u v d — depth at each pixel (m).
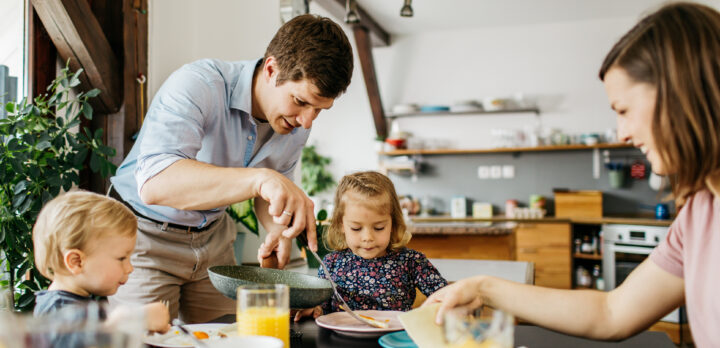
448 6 5.45
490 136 6.19
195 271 1.73
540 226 5.40
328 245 1.85
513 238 4.22
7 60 2.22
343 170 6.72
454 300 0.99
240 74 1.56
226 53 3.28
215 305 1.80
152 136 1.31
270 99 1.46
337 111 6.74
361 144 6.67
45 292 1.15
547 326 1.03
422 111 6.13
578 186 5.88
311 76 1.31
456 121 6.30
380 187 1.60
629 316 0.99
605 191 5.80
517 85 6.12
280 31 1.39
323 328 1.15
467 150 5.99
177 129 1.32
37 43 2.28
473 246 3.93
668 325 4.23
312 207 1.15
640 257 5.00
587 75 5.93
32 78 2.27
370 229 1.59
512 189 6.08
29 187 1.90
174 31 2.99
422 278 1.63
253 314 0.85
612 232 5.04
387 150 6.27
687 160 0.83
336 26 1.36
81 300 1.14
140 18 2.65
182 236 1.68
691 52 0.80
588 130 5.91
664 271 0.97
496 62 6.18
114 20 2.53
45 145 1.90
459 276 2.05
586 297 1.02
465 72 6.27
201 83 1.45
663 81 0.82
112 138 2.51
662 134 0.84
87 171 2.47
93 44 2.32
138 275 1.64
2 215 1.82
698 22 0.82
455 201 6.06
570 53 5.98
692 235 0.92
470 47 6.26
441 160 6.29
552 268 5.36
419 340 0.89
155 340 0.95
